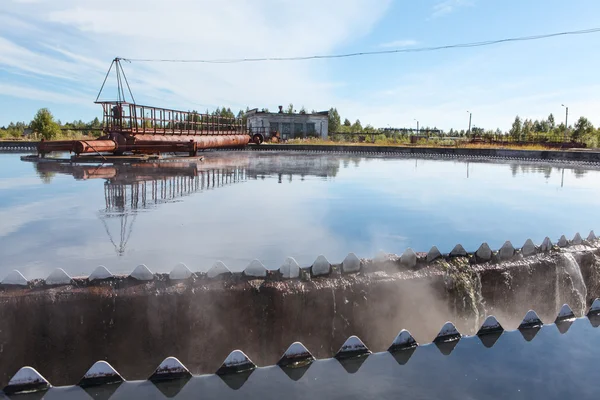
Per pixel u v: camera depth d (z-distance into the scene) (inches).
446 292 165.8
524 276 184.7
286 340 144.3
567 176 512.4
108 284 134.2
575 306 201.5
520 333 116.2
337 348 150.4
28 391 86.2
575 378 93.1
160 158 657.0
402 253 180.7
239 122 1185.4
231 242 189.2
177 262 159.9
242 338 140.0
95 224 219.0
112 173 463.8
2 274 145.3
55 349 129.3
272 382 90.1
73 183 375.9
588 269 204.2
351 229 219.6
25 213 244.4
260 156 852.6
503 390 88.0
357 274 157.1
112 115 649.6
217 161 685.3
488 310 178.2
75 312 128.6
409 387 88.7
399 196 335.0
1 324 124.9
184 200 297.6
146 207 268.7
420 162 733.9
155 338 133.9
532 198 333.7
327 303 146.6
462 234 217.8
